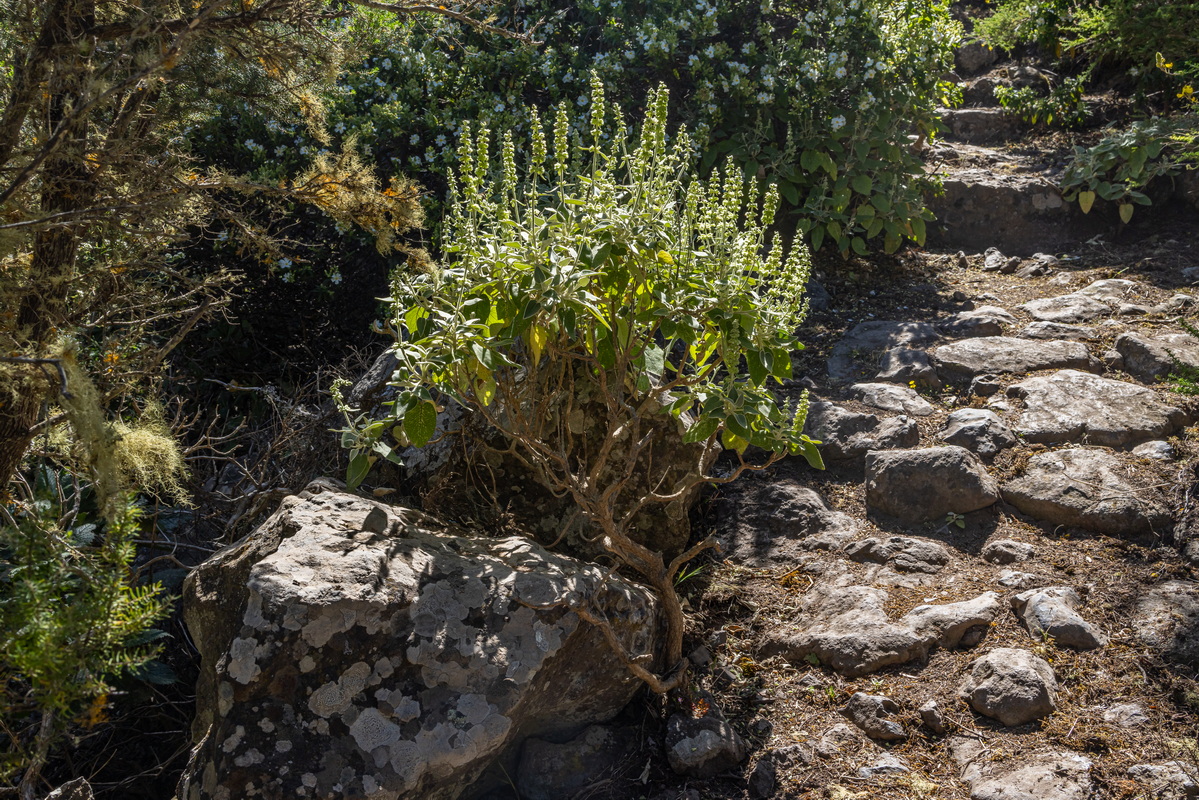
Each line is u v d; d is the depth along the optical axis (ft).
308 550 8.59
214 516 12.28
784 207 19.77
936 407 14.25
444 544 9.47
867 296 18.28
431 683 8.23
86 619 6.13
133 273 10.44
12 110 7.84
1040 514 11.83
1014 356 14.97
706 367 10.00
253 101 9.68
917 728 9.31
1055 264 18.93
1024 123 24.06
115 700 10.55
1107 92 24.23
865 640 10.17
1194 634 9.62
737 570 11.87
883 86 19.36
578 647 9.08
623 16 19.33
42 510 7.04
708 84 18.40
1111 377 14.30
